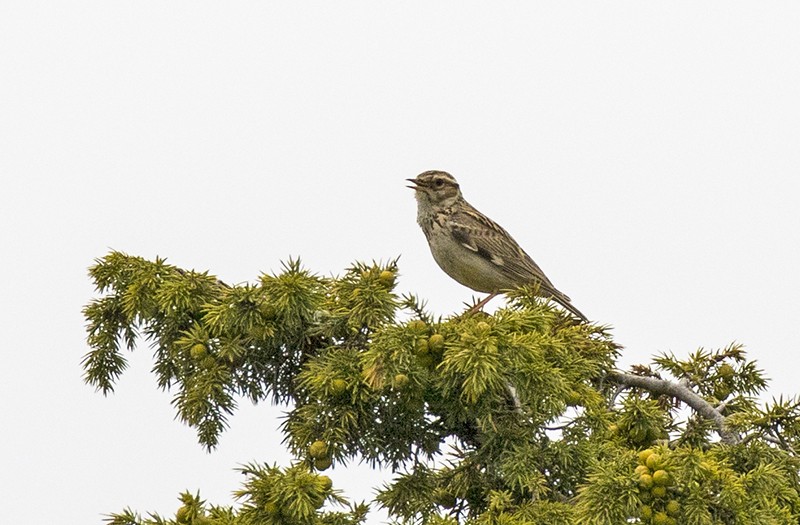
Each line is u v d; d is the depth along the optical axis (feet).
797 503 33.14
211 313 36.65
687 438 38.42
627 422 37.73
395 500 36.24
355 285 36.58
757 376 45.11
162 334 40.34
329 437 34.40
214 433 38.83
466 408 34.12
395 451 36.63
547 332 36.52
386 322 35.50
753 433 37.35
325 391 34.40
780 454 35.70
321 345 37.91
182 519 31.35
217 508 31.99
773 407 37.35
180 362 39.83
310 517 31.09
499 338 32.83
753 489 31.68
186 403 37.81
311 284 36.60
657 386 43.91
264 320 36.68
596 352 43.04
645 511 29.81
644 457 30.22
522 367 32.65
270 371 38.86
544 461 34.68
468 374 32.22
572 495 35.09
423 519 36.09
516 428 34.45
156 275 40.24
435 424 36.78
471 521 32.53
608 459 34.24
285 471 31.24
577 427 35.81
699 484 30.37
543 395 32.91
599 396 37.09
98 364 41.83
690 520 29.66
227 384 38.37
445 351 32.76
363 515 33.50
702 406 42.57
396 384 32.37
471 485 36.78
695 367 45.37
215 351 38.17
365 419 35.09
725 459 34.12
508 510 32.91
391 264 36.88
